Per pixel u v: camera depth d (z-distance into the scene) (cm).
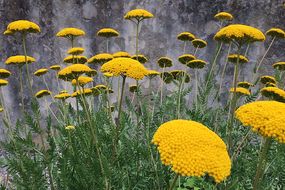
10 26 264
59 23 571
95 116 321
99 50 569
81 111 334
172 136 137
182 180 281
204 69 531
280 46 501
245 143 306
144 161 280
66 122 317
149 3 545
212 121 354
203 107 346
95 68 562
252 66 514
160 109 357
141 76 200
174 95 380
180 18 536
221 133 312
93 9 562
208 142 137
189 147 132
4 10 571
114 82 565
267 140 162
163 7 541
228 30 240
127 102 352
